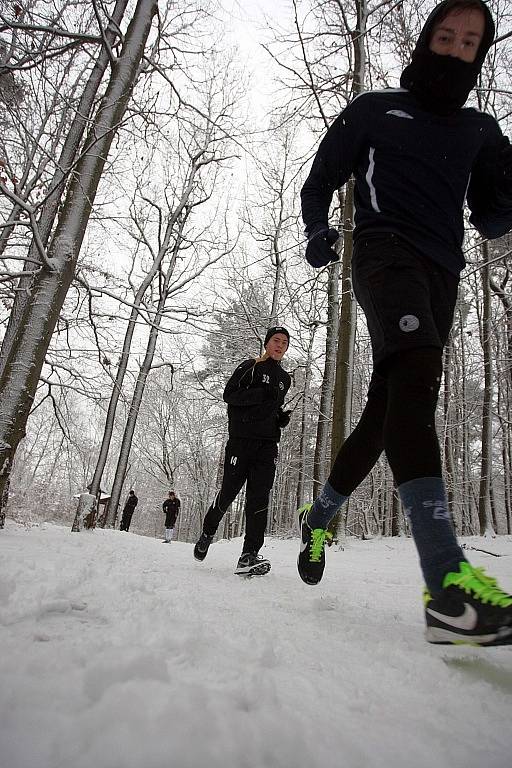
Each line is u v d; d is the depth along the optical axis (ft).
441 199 4.80
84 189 14.57
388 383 4.13
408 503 3.62
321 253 5.34
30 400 12.75
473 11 4.78
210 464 89.81
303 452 67.51
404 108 5.09
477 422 67.10
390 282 4.32
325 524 5.88
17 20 15.66
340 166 5.49
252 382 10.64
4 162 18.24
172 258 50.98
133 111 18.12
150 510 124.77
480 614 2.98
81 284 21.94
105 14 15.67
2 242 22.82
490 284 48.42
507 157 5.18
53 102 17.43
